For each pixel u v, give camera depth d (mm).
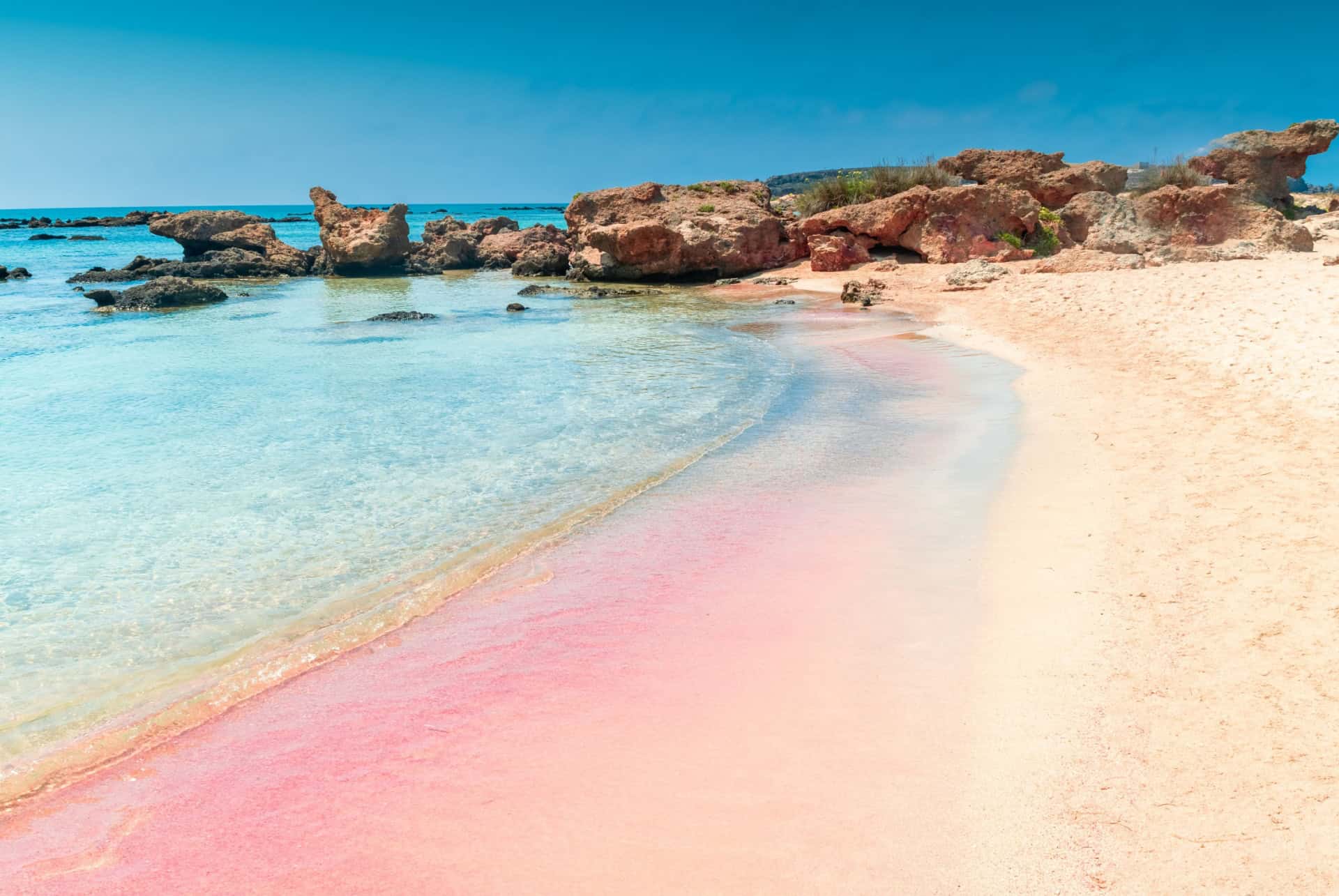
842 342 16672
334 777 4000
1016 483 7777
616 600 5910
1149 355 12656
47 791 4012
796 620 5445
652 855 3336
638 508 7766
